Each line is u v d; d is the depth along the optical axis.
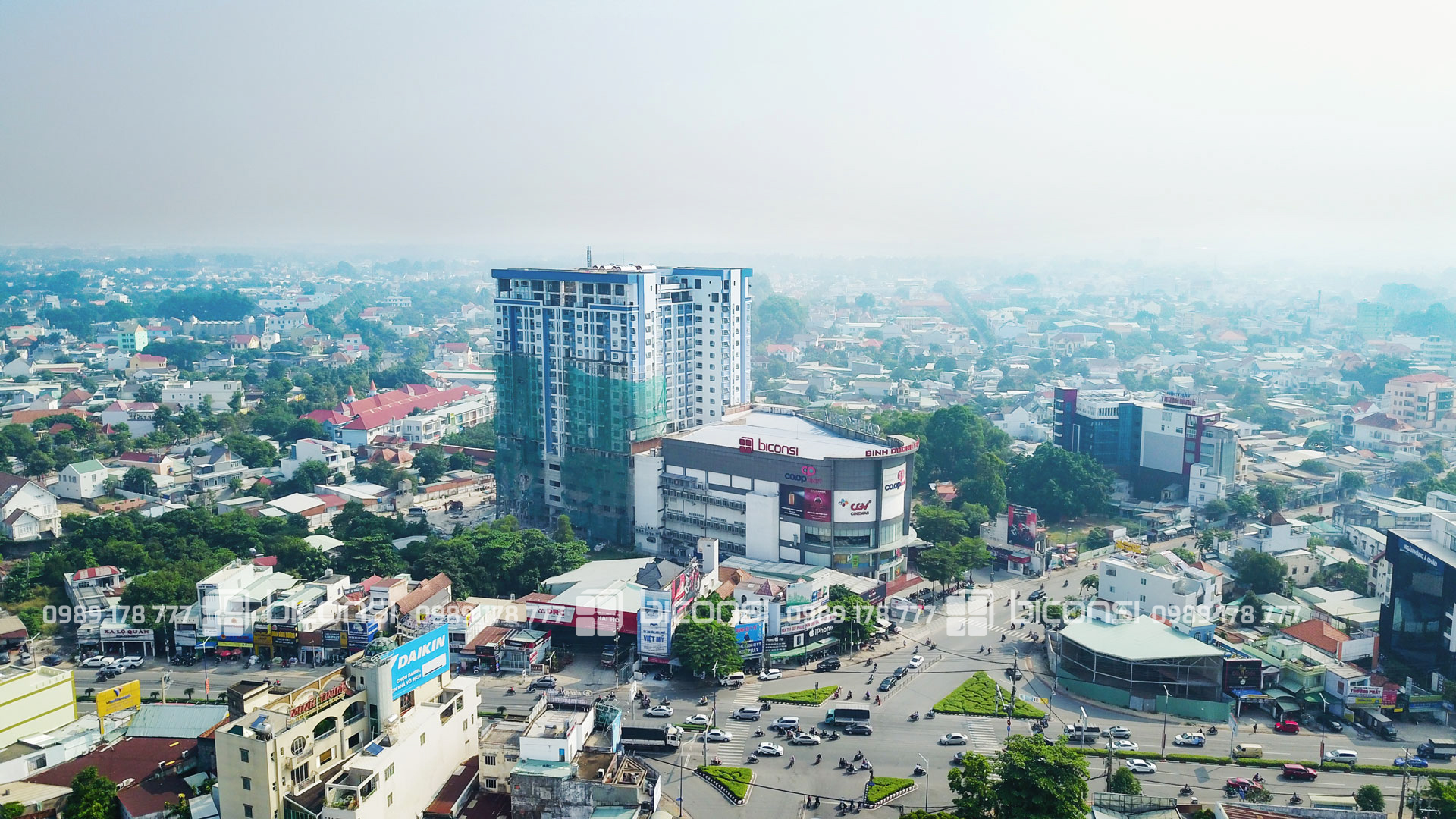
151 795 140.75
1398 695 174.62
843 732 169.12
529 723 139.75
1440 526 185.88
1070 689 185.25
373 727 138.75
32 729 158.75
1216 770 156.38
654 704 178.00
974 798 133.75
